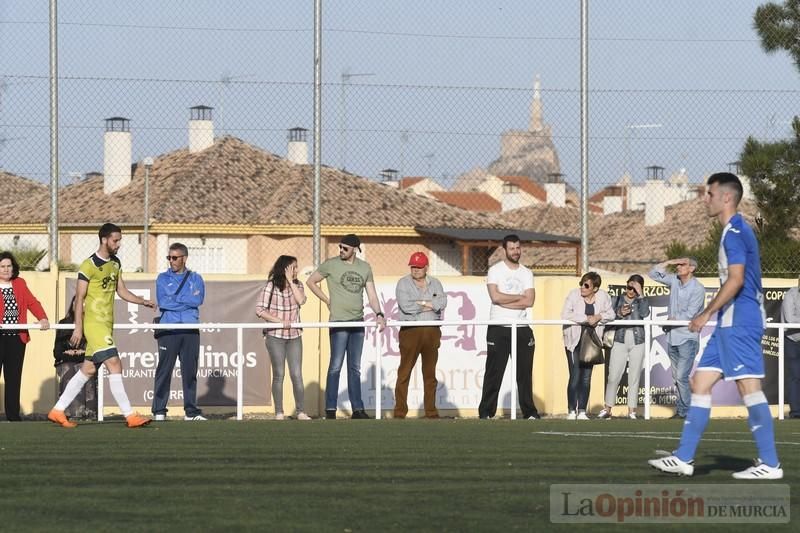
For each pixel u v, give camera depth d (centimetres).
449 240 11694
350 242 4234
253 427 3547
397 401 4278
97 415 4316
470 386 4812
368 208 11931
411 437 3188
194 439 3102
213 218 11631
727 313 2369
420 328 4247
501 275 4253
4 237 10869
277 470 2458
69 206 11756
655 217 13412
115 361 3538
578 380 4431
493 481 2314
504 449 2877
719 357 2383
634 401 4628
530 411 4256
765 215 5594
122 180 12356
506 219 14788
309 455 2725
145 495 2122
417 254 4303
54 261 4734
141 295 4712
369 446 2930
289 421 3912
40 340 4684
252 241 11381
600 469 2500
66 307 4734
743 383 2380
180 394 4681
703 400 2386
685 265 4478
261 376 4744
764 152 5547
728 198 2383
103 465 2527
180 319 4103
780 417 4259
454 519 1916
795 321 4703
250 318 4725
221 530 1806
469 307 4819
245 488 2208
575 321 4262
